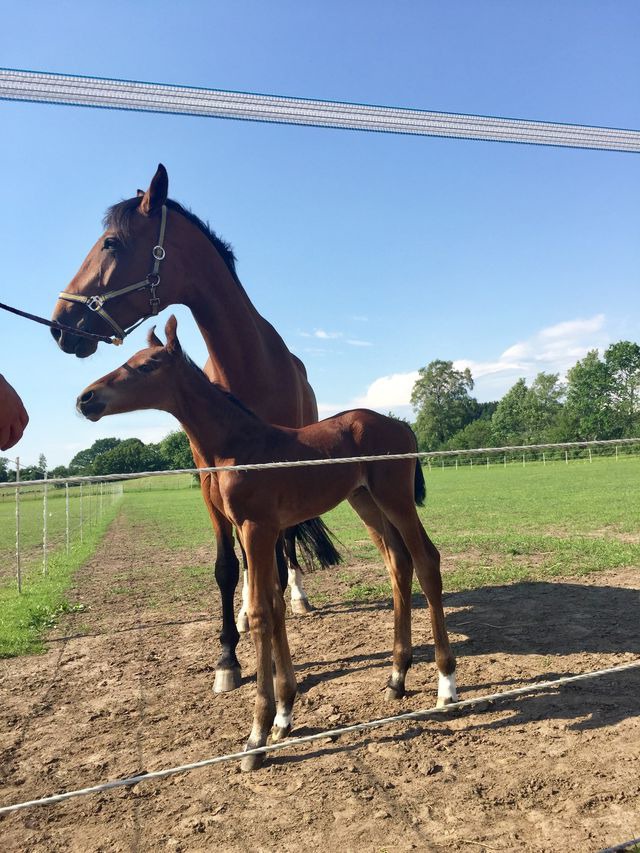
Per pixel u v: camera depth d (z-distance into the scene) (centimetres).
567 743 318
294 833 257
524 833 245
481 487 2528
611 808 257
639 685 388
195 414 372
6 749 366
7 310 361
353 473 378
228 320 469
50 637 630
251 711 398
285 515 357
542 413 8306
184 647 563
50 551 1467
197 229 468
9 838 270
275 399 492
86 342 439
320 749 332
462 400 9119
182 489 5994
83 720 405
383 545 416
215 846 252
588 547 908
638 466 3338
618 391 7288
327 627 587
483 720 353
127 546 1454
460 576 760
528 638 505
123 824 275
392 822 259
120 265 434
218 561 466
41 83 262
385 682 426
